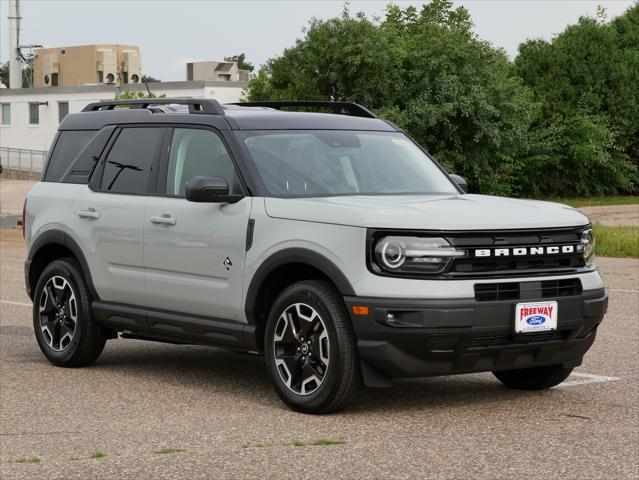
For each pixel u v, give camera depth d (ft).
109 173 29.89
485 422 23.25
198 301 26.63
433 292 22.59
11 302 46.44
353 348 23.29
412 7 191.42
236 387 27.63
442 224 22.86
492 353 23.41
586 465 19.52
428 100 170.81
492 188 186.19
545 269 23.97
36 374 29.66
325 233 23.67
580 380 28.43
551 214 24.41
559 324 23.81
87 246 29.81
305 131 27.37
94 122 31.17
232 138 26.66
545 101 205.57
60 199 30.99
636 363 31.09
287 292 24.32
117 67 257.34
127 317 28.73
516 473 18.94
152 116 29.25
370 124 28.78
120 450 20.85
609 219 134.51
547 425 22.93
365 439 21.57
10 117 237.86
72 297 30.37
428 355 22.88
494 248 23.22
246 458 20.04
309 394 23.94
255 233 25.09
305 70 172.45
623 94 210.38
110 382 28.40
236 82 200.03
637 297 48.03
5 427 23.13
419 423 23.11
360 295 22.93
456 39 171.22
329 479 18.56
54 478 18.81
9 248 78.79
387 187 26.48
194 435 22.07
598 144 204.13
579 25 213.05
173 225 27.17
